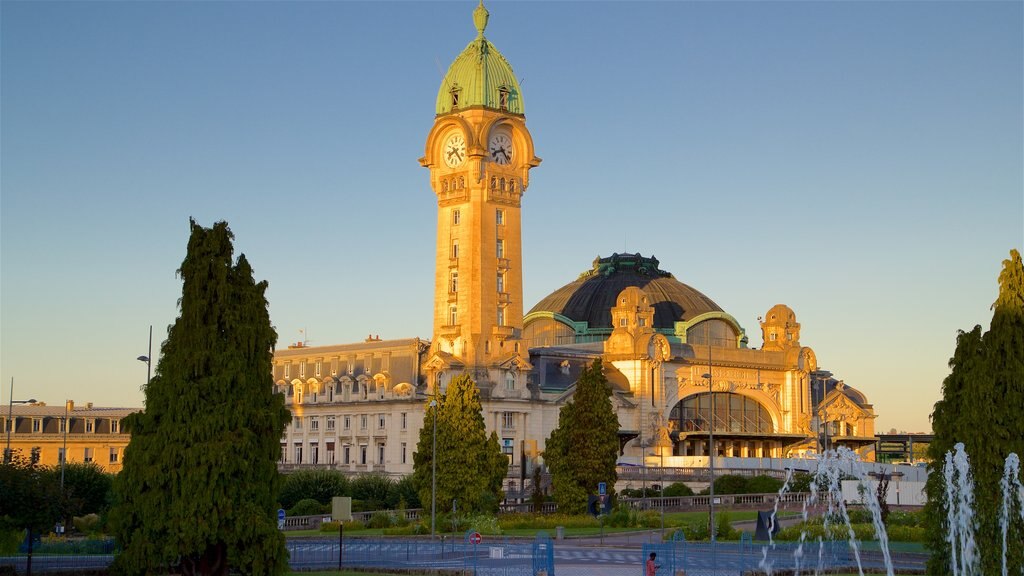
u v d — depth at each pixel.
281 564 76.38
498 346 188.50
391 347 198.38
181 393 76.00
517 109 194.75
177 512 74.25
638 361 198.50
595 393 144.62
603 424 143.88
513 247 192.62
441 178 193.12
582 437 143.38
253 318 78.31
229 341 77.19
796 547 103.38
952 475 73.50
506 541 117.81
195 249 77.75
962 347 74.44
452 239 191.62
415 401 188.12
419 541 115.88
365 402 197.00
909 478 175.75
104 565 87.31
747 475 173.88
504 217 192.38
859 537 110.94
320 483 157.75
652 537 121.12
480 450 140.88
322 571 90.88
